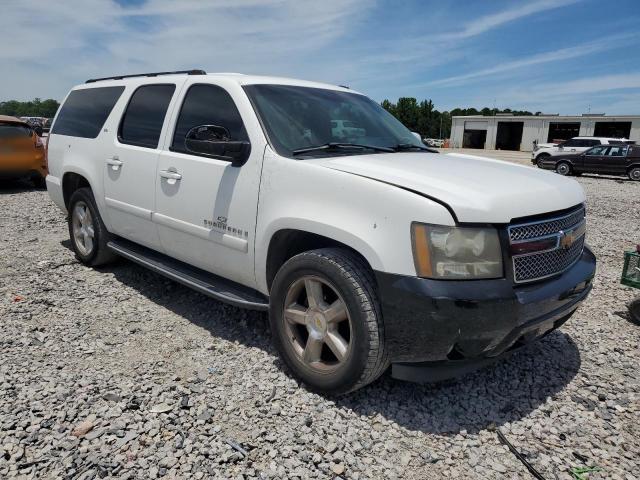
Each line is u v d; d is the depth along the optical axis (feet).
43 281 16.02
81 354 11.33
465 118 200.54
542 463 8.22
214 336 12.41
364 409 9.52
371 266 8.66
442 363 8.75
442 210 8.24
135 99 14.97
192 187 12.12
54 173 18.37
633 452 8.56
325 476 7.75
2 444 8.16
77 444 8.21
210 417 9.01
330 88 13.96
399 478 7.80
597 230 27.91
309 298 9.73
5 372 10.34
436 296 8.09
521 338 9.34
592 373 11.14
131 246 15.55
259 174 10.64
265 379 10.38
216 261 11.97
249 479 7.59
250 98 11.51
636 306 13.88
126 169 14.33
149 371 10.62
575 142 83.82
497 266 8.41
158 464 7.82
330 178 9.46
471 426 9.17
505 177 9.81
